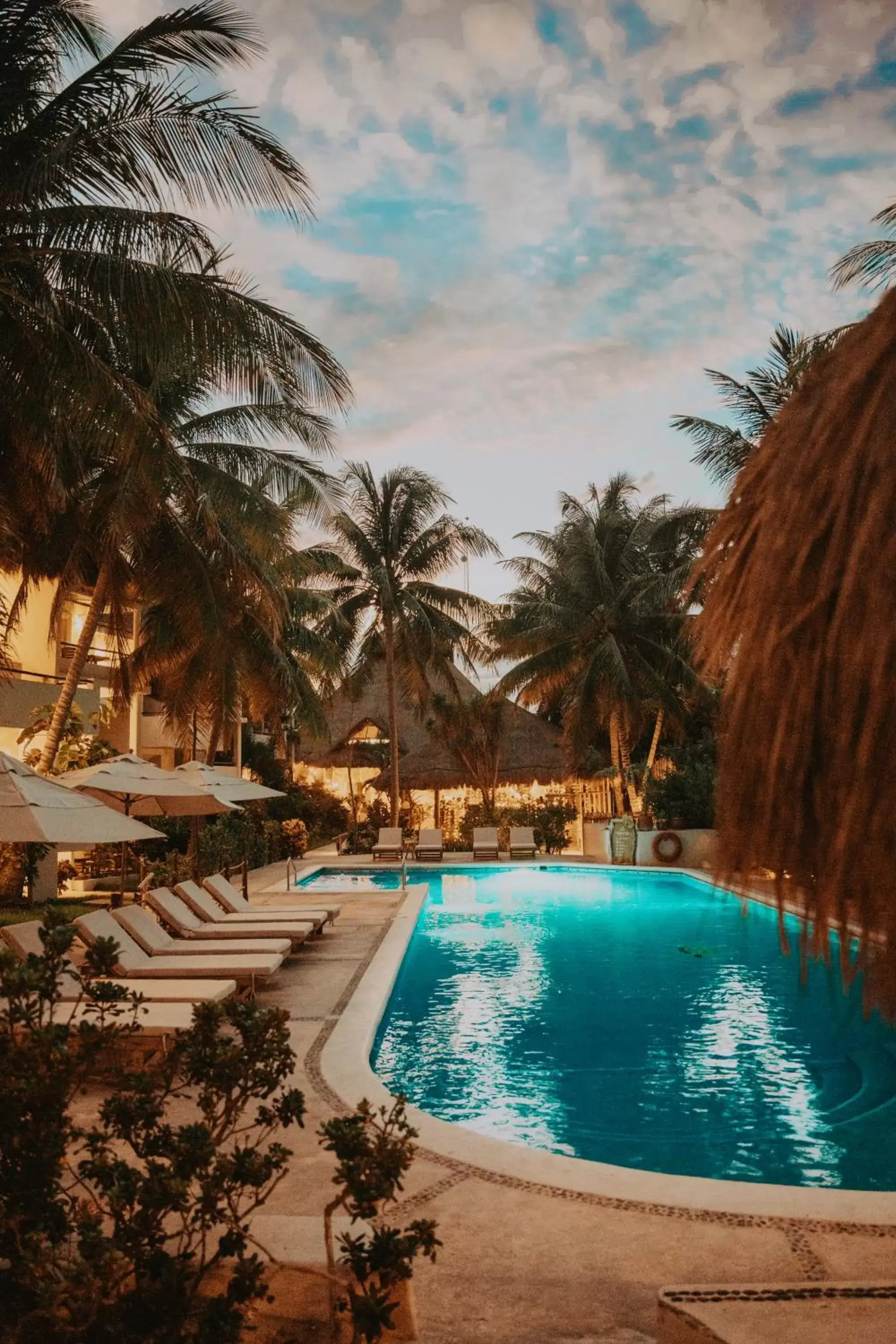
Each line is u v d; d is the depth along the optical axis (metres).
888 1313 2.04
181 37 10.70
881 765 0.58
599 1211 4.59
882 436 0.62
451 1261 4.09
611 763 30.61
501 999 11.04
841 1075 7.95
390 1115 5.98
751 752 0.67
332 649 27.05
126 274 10.67
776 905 0.66
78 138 10.62
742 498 0.76
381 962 11.34
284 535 19.17
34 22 11.39
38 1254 2.51
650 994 11.20
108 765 13.40
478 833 25.64
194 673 21.12
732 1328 1.97
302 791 34.00
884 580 0.59
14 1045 2.95
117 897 14.58
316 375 11.91
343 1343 3.04
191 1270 3.18
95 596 16.50
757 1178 5.86
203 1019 3.22
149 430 11.84
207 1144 2.76
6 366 11.25
